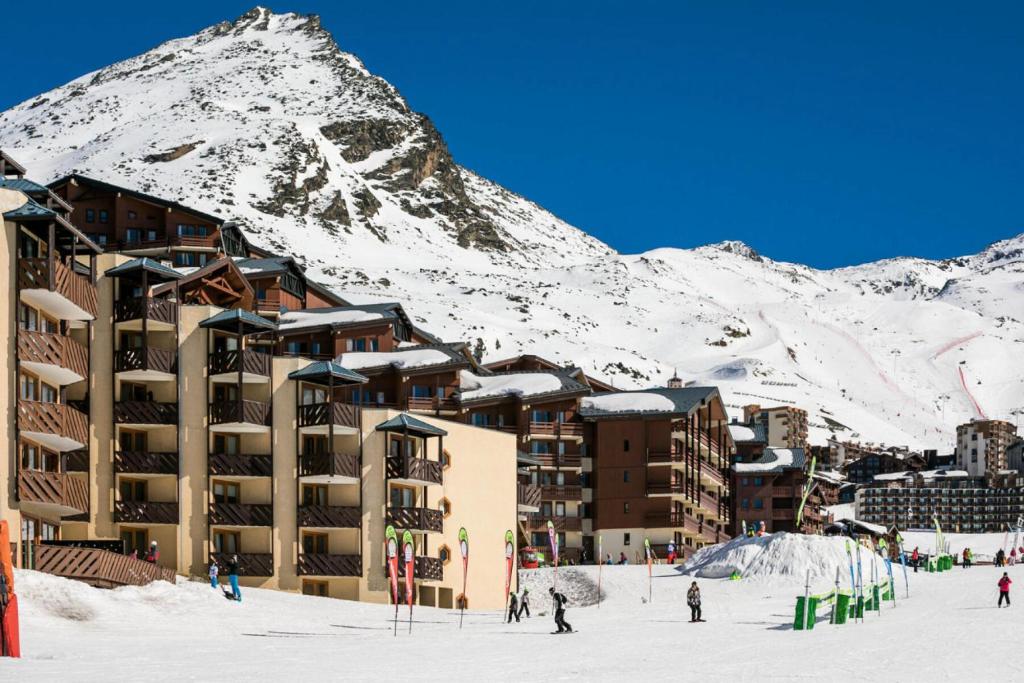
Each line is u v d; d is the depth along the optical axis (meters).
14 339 63.94
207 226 150.25
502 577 93.50
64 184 148.50
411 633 62.31
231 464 77.94
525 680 41.69
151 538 76.25
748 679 42.19
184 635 55.66
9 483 63.16
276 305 123.38
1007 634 58.59
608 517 122.12
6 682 37.25
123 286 77.38
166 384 77.62
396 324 131.88
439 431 85.31
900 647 53.12
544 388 122.56
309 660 47.00
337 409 80.38
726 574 96.25
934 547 174.75
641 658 49.59
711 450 135.25
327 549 81.31
